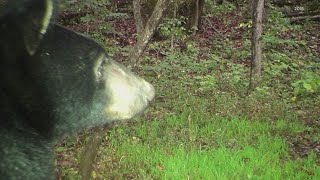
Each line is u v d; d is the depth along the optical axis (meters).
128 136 6.30
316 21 15.52
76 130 2.11
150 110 7.21
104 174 5.00
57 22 2.00
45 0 1.79
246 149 5.78
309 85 7.27
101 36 8.45
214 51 12.02
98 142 4.59
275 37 11.56
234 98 8.05
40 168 1.92
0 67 1.85
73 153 5.32
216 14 14.94
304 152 6.04
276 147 5.99
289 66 10.25
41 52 1.91
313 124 7.12
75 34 2.05
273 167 5.29
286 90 8.77
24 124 1.90
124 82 2.22
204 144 6.20
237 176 4.98
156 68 8.56
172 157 5.49
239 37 13.59
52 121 1.99
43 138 1.98
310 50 12.46
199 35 13.33
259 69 8.93
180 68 9.33
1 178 1.79
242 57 11.47
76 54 2.01
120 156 5.56
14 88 1.87
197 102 7.74
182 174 5.04
